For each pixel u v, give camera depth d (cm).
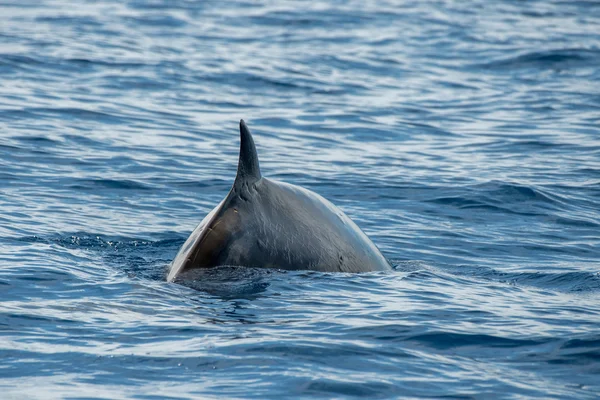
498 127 7312
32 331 2656
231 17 12781
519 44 11106
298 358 2475
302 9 13675
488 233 4547
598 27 12488
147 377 2342
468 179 5650
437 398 2259
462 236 4459
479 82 9219
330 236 3266
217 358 2462
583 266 3925
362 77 9312
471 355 2572
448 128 7281
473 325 2820
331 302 2958
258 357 2473
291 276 3100
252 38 11269
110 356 2472
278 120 7356
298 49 10675
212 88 8406
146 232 4297
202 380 2330
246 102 7969
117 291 3070
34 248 3731
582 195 5384
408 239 4366
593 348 2628
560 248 4297
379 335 2688
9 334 2625
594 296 3300
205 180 5456
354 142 6756
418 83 9112
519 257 4109
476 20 13025
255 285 3020
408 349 2592
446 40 11462
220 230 3078
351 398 2242
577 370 2469
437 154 6419
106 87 8038
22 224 4225
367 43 11219
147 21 12012
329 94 8438
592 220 4878
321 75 9294
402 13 13562
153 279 3241
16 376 2334
